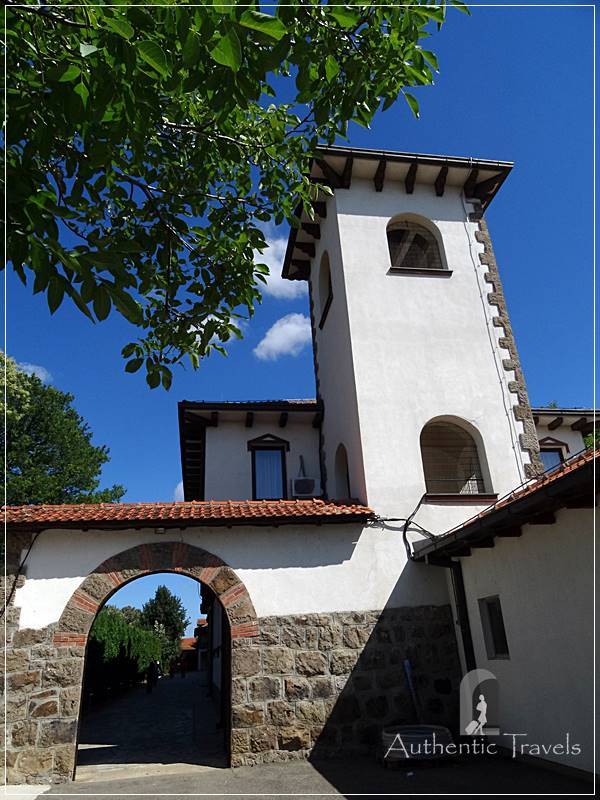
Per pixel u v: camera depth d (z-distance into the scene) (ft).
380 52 14.76
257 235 20.02
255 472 49.47
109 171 14.49
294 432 50.93
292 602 29.71
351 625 30.01
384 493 34.42
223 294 19.99
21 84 10.86
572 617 21.04
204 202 19.44
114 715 55.67
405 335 39.47
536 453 37.76
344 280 40.60
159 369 18.17
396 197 44.52
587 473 16.81
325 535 31.71
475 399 38.45
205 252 18.88
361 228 42.65
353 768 25.05
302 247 51.78
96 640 64.13
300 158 20.52
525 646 23.98
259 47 10.62
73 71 10.00
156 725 46.06
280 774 24.45
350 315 39.45
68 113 10.14
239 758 26.40
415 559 31.96
